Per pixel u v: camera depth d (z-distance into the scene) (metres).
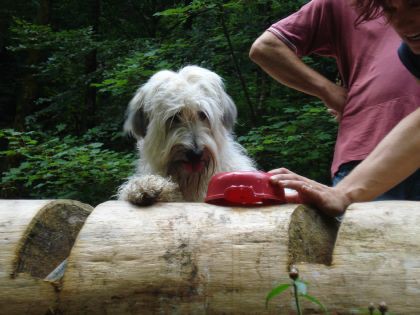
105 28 10.75
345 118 2.66
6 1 10.56
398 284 1.41
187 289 1.47
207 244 1.50
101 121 7.36
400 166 1.75
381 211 1.53
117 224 1.56
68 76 8.44
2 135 5.31
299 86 2.88
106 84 5.70
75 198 5.08
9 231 1.61
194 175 3.01
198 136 2.97
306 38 2.87
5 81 10.73
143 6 10.41
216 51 6.49
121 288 1.48
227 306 1.45
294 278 1.21
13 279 1.53
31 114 9.47
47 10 9.90
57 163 4.92
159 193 1.82
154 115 3.08
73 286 1.48
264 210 1.60
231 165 3.17
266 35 2.91
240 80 6.32
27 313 1.50
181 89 3.05
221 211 1.60
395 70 2.53
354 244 1.46
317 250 1.55
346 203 1.71
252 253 1.48
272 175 1.72
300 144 5.06
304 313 1.42
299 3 6.14
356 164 2.56
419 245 1.44
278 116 5.51
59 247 1.69
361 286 1.42
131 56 6.70
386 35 2.61
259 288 1.45
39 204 1.71
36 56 9.62
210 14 6.11
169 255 1.50
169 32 7.86
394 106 2.49
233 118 3.41
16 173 5.10
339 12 2.76
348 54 2.74
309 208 1.65
